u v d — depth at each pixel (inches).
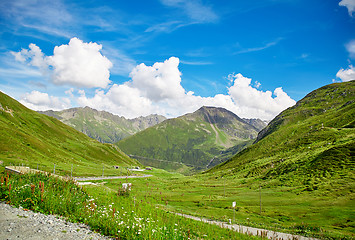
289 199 3016.7
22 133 5442.9
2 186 631.2
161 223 757.9
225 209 2819.9
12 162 3297.2
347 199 2544.3
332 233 1659.7
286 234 1630.2
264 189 3991.1
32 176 896.3
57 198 663.8
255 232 1637.6
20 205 581.6
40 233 452.1
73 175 4566.9
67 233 480.7
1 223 464.8
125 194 1439.5
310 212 2367.1
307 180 3774.6
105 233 526.6
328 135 6697.8
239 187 4667.8
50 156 5393.7
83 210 642.8
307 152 5570.9
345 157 4028.1
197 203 3198.8
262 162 6855.3
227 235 1004.6
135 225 579.2
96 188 1560.0
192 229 874.8
